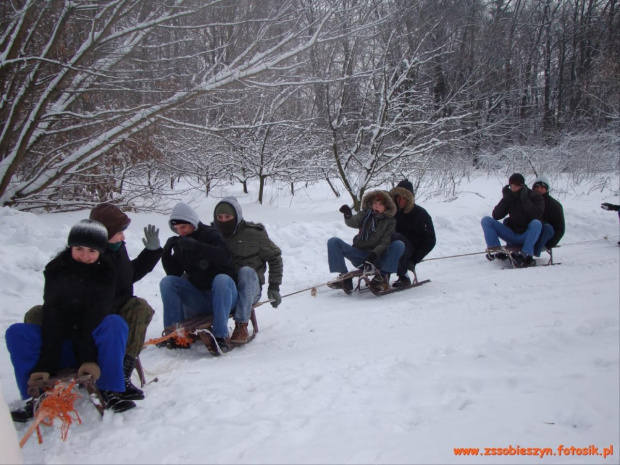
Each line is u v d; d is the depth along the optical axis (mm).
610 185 16750
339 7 9047
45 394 3229
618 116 21969
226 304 4988
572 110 28375
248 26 9945
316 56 11688
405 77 12367
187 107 10977
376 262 7355
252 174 15586
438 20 15375
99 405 3350
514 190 8617
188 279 5320
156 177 13688
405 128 13828
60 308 3406
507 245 8750
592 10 32062
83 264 3434
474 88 19578
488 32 24656
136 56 10445
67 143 10586
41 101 9445
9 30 9336
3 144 9859
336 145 12508
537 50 30156
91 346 3391
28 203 11141
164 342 5141
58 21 9117
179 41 9742
